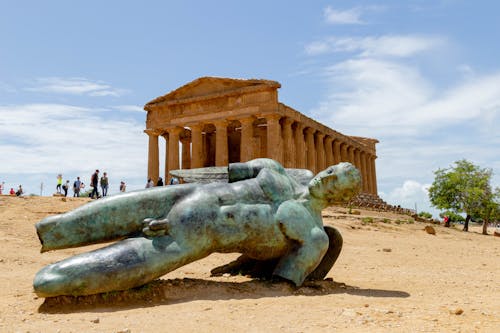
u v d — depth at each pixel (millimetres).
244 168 8586
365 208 49719
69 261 6621
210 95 49594
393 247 21141
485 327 5789
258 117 47875
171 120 52781
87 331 5301
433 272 13336
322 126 56000
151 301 7078
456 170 56438
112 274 6629
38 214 21500
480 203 54250
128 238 7324
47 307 6656
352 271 12758
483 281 11500
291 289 8047
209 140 59500
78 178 34750
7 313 6438
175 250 7137
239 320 5941
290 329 5535
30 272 10500
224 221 7605
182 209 7402
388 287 9750
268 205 8078
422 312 6656
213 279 9211
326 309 6656
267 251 8148
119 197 7480
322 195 8570
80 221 7234
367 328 5594
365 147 71875
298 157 49844
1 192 35656
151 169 53594
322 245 8234
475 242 30969
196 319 5945
